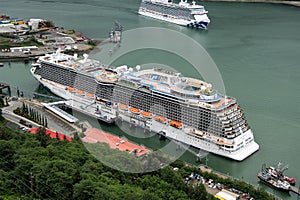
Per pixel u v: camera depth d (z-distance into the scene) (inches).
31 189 7003.0
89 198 6624.0
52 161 7362.2
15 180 7273.6
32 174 7150.6
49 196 6904.5
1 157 7790.4
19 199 6766.7
